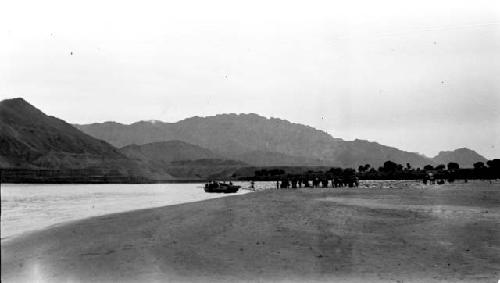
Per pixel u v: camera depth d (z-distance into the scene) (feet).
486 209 97.55
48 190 374.63
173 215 88.84
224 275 36.88
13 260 43.27
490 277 36.42
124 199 208.54
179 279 35.88
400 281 35.32
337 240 53.16
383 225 67.92
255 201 133.90
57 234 64.39
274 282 34.99
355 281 35.35
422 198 144.15
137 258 43.42
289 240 53.16
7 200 205.46
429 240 53.47
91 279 36.04
